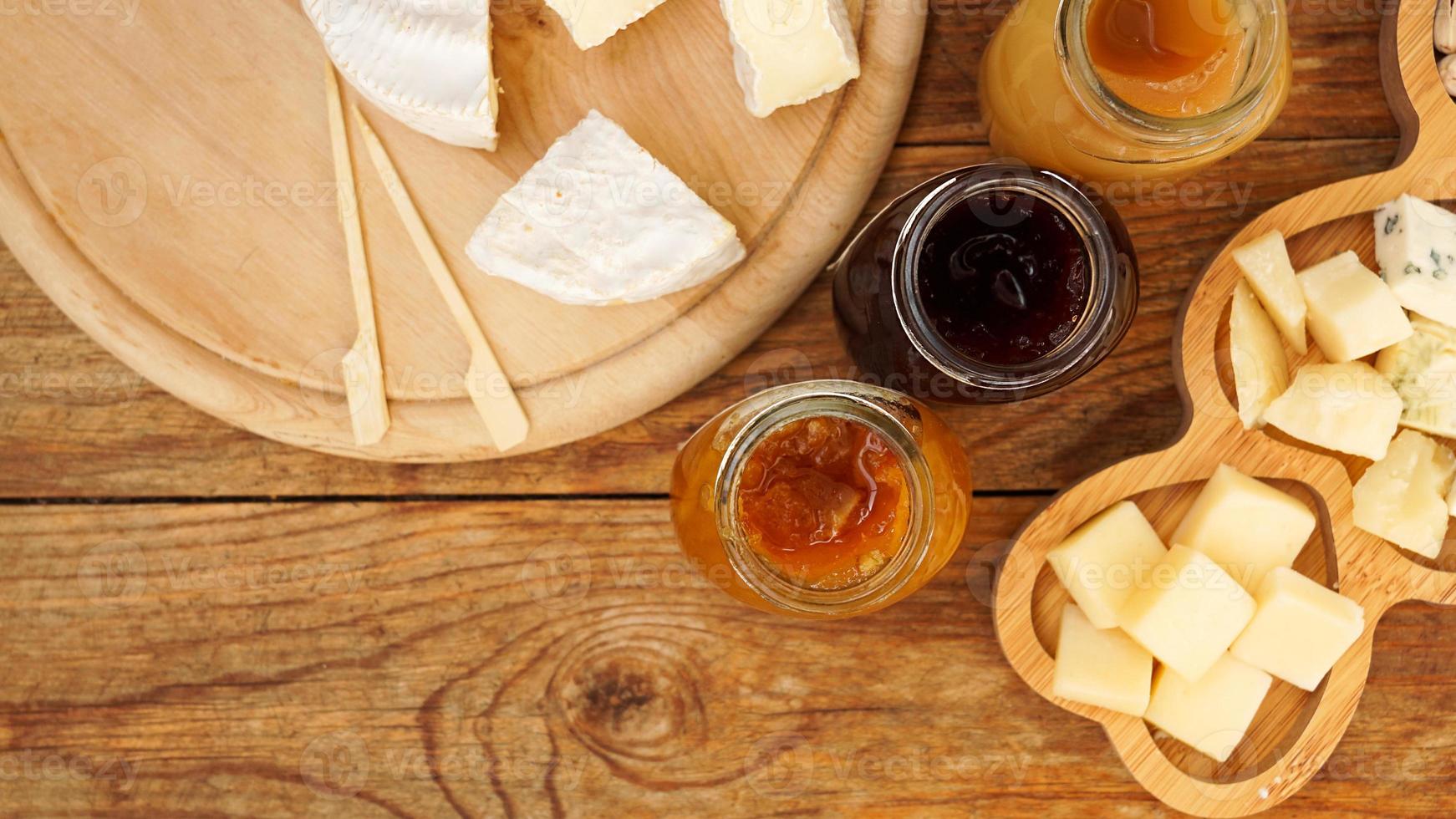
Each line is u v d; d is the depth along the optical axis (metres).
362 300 0.48
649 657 0.50
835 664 0.50
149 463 0.50
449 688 0.50
